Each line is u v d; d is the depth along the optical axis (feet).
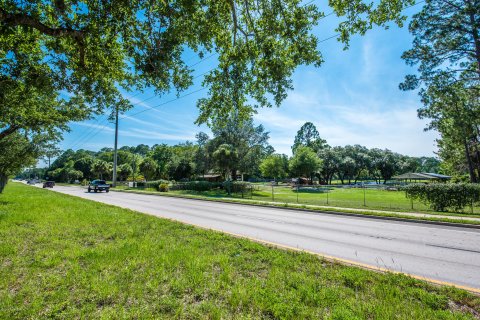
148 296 11.11
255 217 39.19
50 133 53.47
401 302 10.65
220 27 23.18
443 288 12.16
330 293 11.18
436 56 65.26
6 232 23.20
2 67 21.70
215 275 13.37
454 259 18.20
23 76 22.89
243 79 25.89
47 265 14.69
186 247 18.43
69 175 267.39
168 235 22.67
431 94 66.69
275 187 173.68
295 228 29.84
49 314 9.64
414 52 67.46
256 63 25.12
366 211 41.93
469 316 9.68
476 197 41.96
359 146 278.87
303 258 16.33
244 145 141.69
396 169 257.14
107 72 24.32
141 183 153.69
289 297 10.77
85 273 13.55
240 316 9.54
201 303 10.46
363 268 15.38
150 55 20.25
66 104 45.80
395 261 17.70
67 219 30.45
